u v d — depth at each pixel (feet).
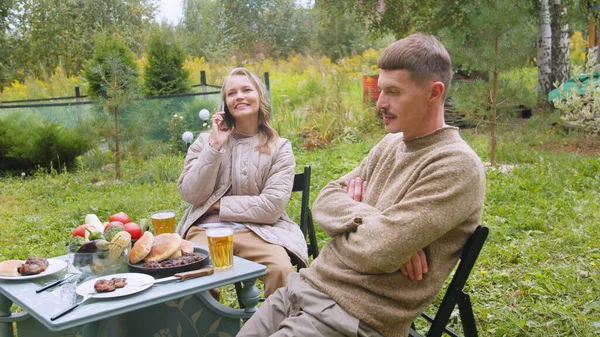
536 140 31.65
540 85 40.04
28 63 76.13
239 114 11.25
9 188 29.12
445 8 40.22
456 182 6.72
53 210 24.02
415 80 7.05
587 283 13.12
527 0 36.35
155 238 8.64
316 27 84.38
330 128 39.04
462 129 40.32
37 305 7.03
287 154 11.39
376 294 7.02
